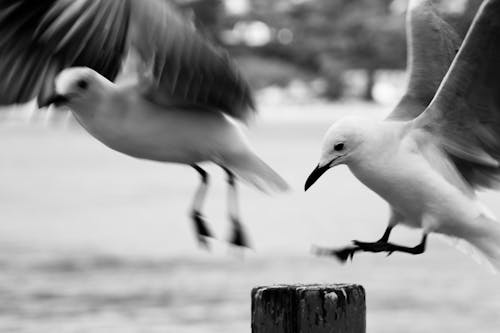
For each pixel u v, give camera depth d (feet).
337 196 95.91
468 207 25.79
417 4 29.14
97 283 56.03
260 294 21.21
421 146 26.03
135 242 69.82
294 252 66.33
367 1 208.03
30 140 179.83
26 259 63.00
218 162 25.45
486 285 55.62
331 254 26.12
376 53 208.44
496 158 26.73
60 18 24.12
